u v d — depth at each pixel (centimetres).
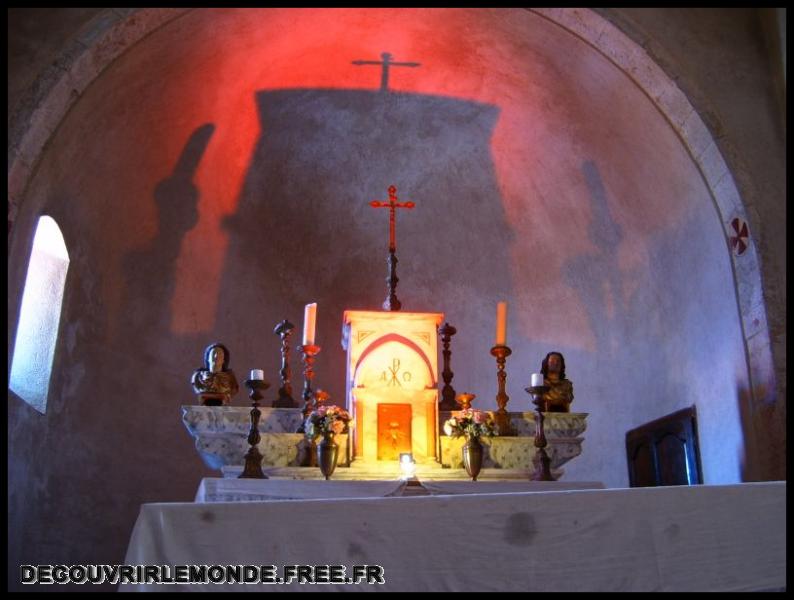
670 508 465
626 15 816
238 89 945
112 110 799
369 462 714
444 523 446
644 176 878
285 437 716
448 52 942
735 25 832
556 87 912
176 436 913
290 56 933
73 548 798
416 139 1055
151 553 420
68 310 825
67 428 816
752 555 463
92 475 836
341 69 972
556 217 1012
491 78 962
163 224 946
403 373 750
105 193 862
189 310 962
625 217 927
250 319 1004
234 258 1007
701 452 802
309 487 629
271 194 1038
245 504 437
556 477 720
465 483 650
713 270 795
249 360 992
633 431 907
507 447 740
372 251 1071
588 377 973
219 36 847
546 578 443
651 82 810
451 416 766
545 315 1021
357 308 1052
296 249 1047
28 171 691
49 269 812
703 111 789
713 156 782
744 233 755
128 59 767
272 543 431
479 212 1065
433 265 1073
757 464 717
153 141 892
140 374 907
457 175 1066
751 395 731
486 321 1050
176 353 941
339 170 1059
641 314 916
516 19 855
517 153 1020
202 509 432
